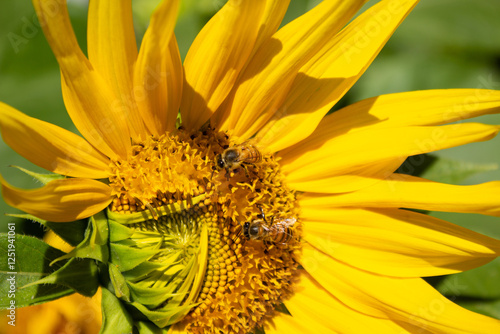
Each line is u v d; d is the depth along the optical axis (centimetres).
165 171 35
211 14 39
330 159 36
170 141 35
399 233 36
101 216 35
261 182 36
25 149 33
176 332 35
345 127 36
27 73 40
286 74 35
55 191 33
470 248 35
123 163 35
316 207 37
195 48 35
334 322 36
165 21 33
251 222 36
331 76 36
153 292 34
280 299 37
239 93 36
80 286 34
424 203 34
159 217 36
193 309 36
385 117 36
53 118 40
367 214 36
